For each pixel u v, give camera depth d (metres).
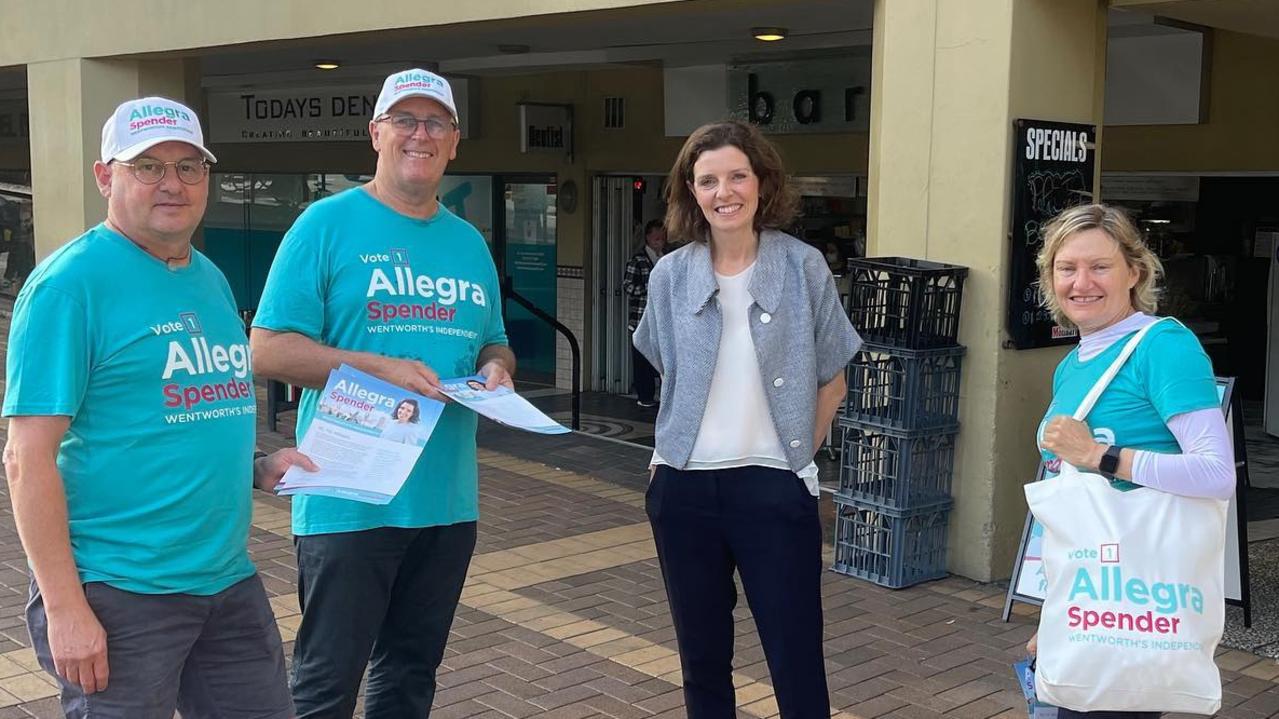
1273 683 4.96
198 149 2.89
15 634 5.26
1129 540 2.97
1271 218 10.35
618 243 12.59
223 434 2.97
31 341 2.72
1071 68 6.21
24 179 19.39
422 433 3.27
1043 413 6.34
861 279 6.25
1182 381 3.01
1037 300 6.15
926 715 4.63
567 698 4.76
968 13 6.04
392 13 8.64
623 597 6.04
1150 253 3.23
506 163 13.11
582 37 9.70
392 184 3.47
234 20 9.87
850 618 5.74
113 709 2.84
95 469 2.81
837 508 6.45
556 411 11.62
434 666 3.69
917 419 6.11
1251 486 8.63
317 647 3.42
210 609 2.98
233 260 17.09
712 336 3.40
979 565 6.25
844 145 10.41
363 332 3.41
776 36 9.04
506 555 6.76
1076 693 3.01
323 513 3.37
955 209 6.18
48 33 11.70
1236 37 8.70
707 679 3.57
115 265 2.84
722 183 3.32
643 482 8.59
